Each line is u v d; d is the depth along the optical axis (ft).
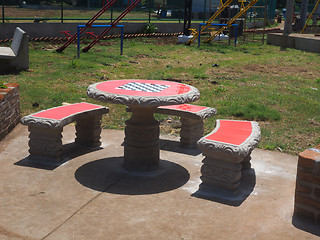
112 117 28.09
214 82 40.70
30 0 69.36
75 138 22.75
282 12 194.90
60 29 68.28
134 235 13.16
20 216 14.24
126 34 80.69
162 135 24.86
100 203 15.49
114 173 18.63
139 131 18.78
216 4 107.55
